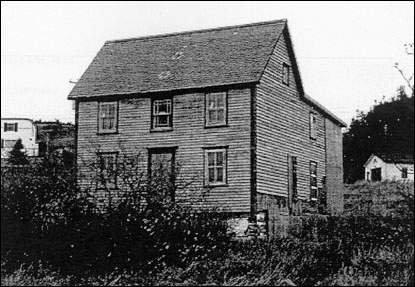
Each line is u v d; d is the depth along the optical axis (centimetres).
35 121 5991
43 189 1892
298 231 2361
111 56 3634
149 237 1847
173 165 2819
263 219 2953
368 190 3766
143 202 1925
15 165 1977
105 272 1823
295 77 3525
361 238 2048
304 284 1728
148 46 3625
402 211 1864
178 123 3172
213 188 3020
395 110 4625
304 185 3538
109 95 3309
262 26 3419
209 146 3077
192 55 3397
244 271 1767
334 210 2845
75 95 3388
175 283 1686
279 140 3244
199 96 3141
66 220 1881
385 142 4838
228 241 2019
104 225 1866
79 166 2008
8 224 1867
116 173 1948
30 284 1702
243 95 3034
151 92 3212
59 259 1872
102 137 3328
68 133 3931
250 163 2962
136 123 3266
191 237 1892
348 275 1731
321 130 3925
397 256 1786
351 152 5516
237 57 3222
